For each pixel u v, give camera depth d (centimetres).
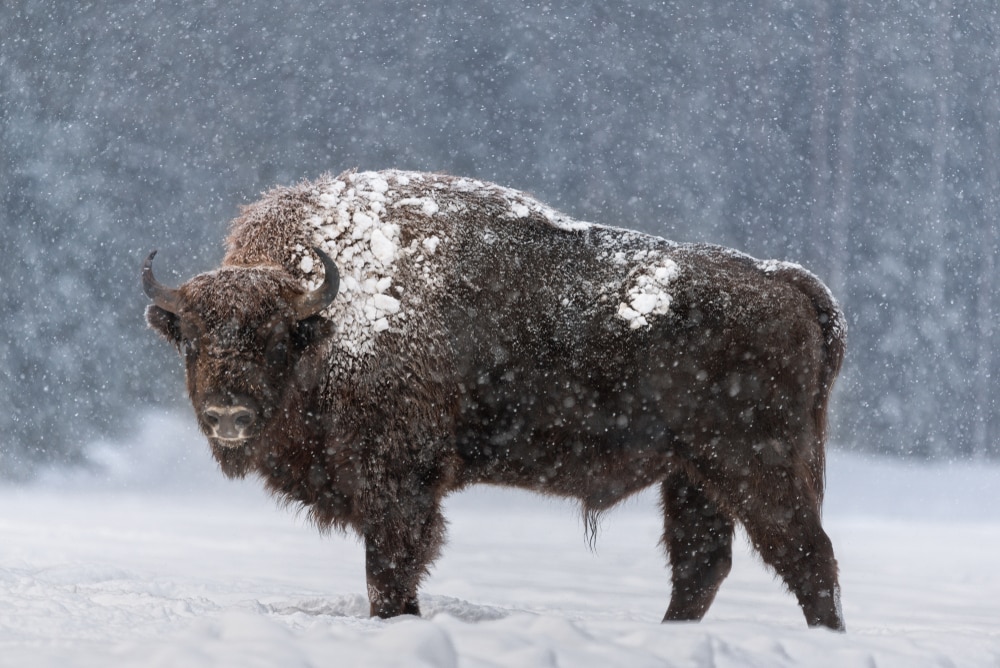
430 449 2531
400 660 1431
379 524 2492
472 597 3497
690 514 2725
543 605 3316
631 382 2591
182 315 2402
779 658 1706
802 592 2534
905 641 1911
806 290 2686
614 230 2708
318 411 2506
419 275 2572
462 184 2719
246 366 2372
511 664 1491
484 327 2588
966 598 4016
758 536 2566
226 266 2572
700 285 2612
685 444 2597
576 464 2627
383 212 2622
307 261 2564
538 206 2722
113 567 3319
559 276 2630
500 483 2664
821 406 2677
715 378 2581
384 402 2502
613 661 1548
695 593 2719
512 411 2597
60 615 1864
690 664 1594
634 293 2598
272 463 2550
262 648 1437
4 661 1410
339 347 2503
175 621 1880
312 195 2666
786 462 2567
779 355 2588
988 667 1847
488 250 2627
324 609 2647
